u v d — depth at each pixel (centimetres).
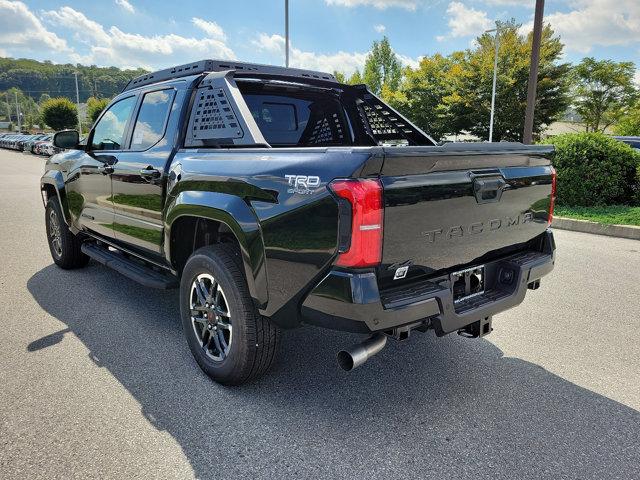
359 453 241
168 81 371
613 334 391
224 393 294
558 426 266
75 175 468
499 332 394
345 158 218
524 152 287
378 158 212
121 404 280
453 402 289
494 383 312
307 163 233
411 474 226
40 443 244
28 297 459
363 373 323
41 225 820
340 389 301
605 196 964
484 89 2517
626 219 831
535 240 325
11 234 745
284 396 292
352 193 213
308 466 231
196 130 334
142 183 358
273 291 254
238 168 270
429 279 255
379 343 238
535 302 465
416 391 301
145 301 451
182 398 287
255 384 305
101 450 239
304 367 329
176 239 335
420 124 3055
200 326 318
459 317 256
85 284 498
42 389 295
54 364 327
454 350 360
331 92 433
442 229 245
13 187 1409
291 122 414
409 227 229
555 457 240
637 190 978
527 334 390
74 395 288
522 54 2469
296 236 237
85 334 377
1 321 401
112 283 503
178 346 357
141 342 363
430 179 235
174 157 332
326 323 235
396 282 239
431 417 273
